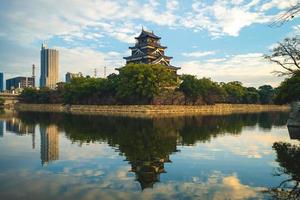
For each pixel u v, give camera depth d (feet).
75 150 121.19
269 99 642.63
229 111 501.97
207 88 467.11
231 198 63.31
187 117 322.34
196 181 76.02
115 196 64.75
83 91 461.37
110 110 441.27
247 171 85.76
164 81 396.78
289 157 105.09
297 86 145.69
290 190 68.18
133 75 396.37
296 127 203.21
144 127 208.03
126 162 98.58
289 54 150.61
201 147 127.65
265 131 188.75
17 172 85.05
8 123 250.78
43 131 189.26
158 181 76.02
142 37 516.32
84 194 65.98
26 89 649.20
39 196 64.80
